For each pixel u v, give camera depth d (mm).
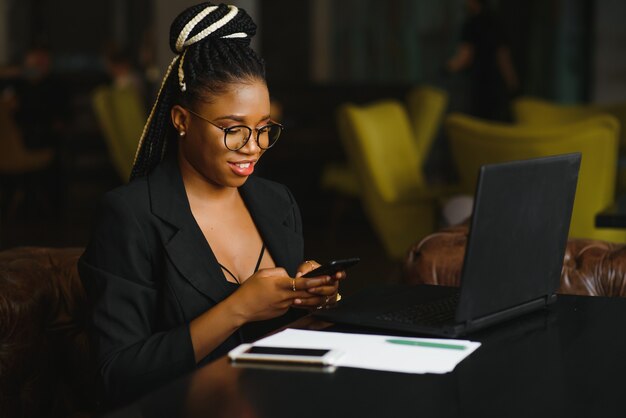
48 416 2545
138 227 2150
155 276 2188
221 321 2047
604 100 11570
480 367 1751
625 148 7707
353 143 6156
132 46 13617
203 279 2176
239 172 2188
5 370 2383
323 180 8656
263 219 2359
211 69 2156
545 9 11859
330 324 2049
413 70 12438
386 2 12477
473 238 1899
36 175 10305
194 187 2277
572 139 4863
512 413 1516
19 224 9680
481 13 10039
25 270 2518
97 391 2080
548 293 2217
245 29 2238
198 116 2168
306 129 9727
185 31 2186
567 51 11820
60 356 2582
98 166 10586
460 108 12266
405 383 1652
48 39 13500
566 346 1897
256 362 1769
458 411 1525
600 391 1627
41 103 10383
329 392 1606
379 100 9812
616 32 11469
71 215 10219
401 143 6582
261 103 2184
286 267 2357
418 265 2734
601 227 3814
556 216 2170
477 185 1878
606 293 2617
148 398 1588
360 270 7156
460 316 1931
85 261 2180
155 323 2201
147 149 2305
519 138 4977
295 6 12719
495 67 10039
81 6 13586
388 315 2049
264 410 1524
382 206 6191
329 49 12695
